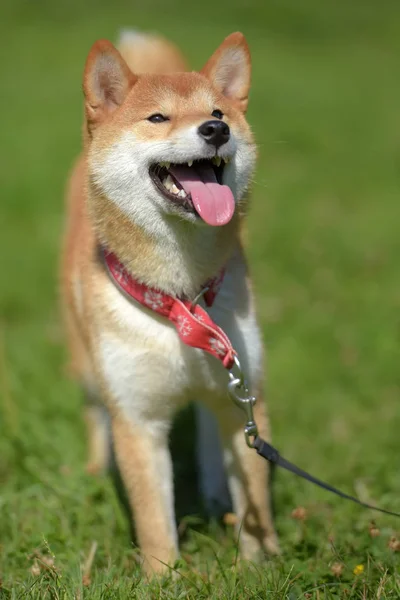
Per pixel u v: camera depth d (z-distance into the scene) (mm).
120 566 4348
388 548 4301
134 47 6516
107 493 5148
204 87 4539
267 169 13359
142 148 4297
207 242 4363
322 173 13102
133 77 4586
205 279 4414
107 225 4438
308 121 15977
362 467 5590
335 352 7465
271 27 25953
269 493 4734
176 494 5531
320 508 5035
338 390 6816
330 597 3818
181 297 4402
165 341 4363
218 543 4758
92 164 4465
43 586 3912
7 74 19562
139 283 4367
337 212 11258
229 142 4246
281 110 16734
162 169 4363
